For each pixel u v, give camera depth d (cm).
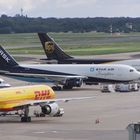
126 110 12519
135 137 6588
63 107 13150
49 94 11338
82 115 11706
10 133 9369
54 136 9038
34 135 9156
